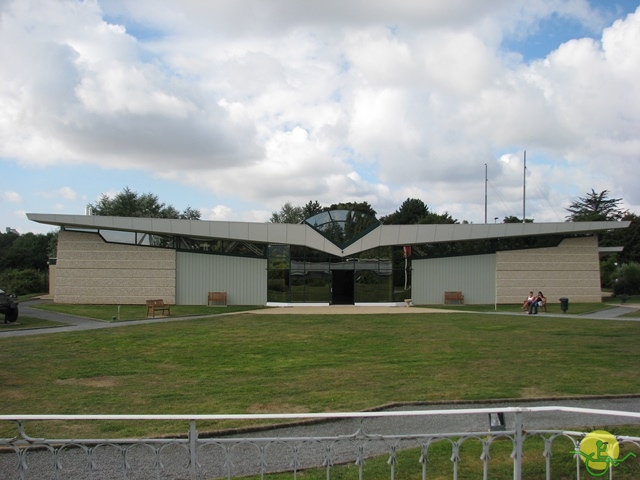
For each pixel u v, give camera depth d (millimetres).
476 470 6723
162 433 8477
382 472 6715
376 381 12438
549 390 11305
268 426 8867
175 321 27141
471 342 18812
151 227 37344
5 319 26156
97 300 37625
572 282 39562
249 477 6656
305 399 10758
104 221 36719
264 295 38906
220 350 17391
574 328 22953
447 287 39656
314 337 20516
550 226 38594
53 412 9867
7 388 12008
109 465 7266
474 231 39094
